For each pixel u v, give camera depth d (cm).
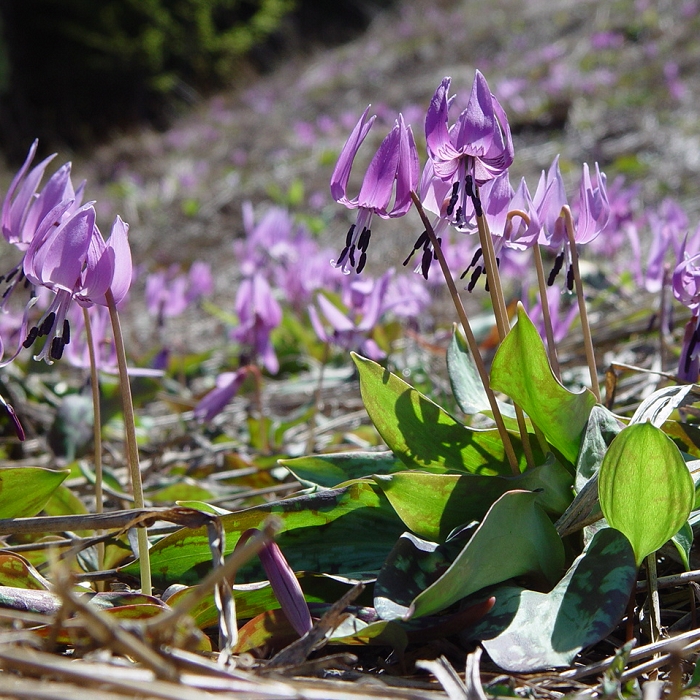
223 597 67
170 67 1019
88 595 70
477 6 798
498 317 73
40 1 1002
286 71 860
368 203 70
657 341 121
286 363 179
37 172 74
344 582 71
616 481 68
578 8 670
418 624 69
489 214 74
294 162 516
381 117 566
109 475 98
